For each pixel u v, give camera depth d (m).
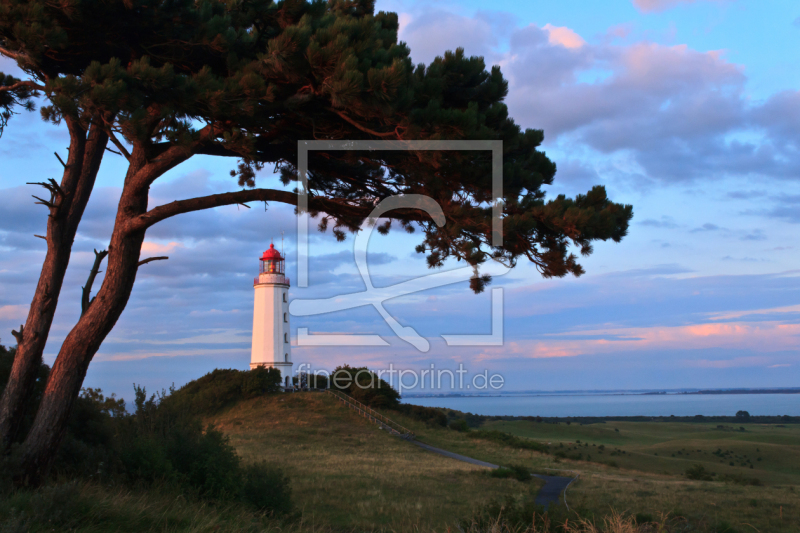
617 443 80.94
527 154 9.13
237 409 48.28
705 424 132.62
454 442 45.00
